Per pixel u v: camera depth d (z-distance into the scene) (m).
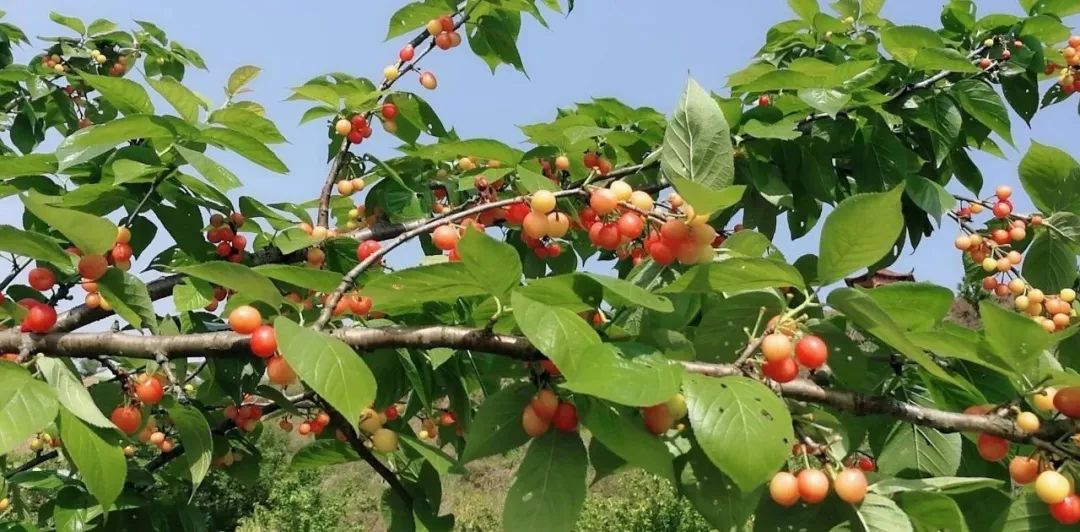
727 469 1.60
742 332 2.18
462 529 17.44
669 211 2.34
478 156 3.59
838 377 2.27
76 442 1.92
